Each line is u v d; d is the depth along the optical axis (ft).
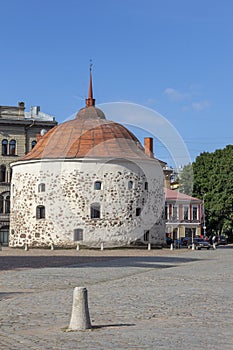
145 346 30.60
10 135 240.53
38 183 183.32
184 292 58.23
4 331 36.22
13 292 59.67
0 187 238.48
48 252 159.02
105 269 92.43
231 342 31.55
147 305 48.47
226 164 259.19
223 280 72.23
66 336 34.17
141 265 103.19
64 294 57.36
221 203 256.52
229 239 281.54
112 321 40.04
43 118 252.83
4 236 238.48
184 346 30.45
